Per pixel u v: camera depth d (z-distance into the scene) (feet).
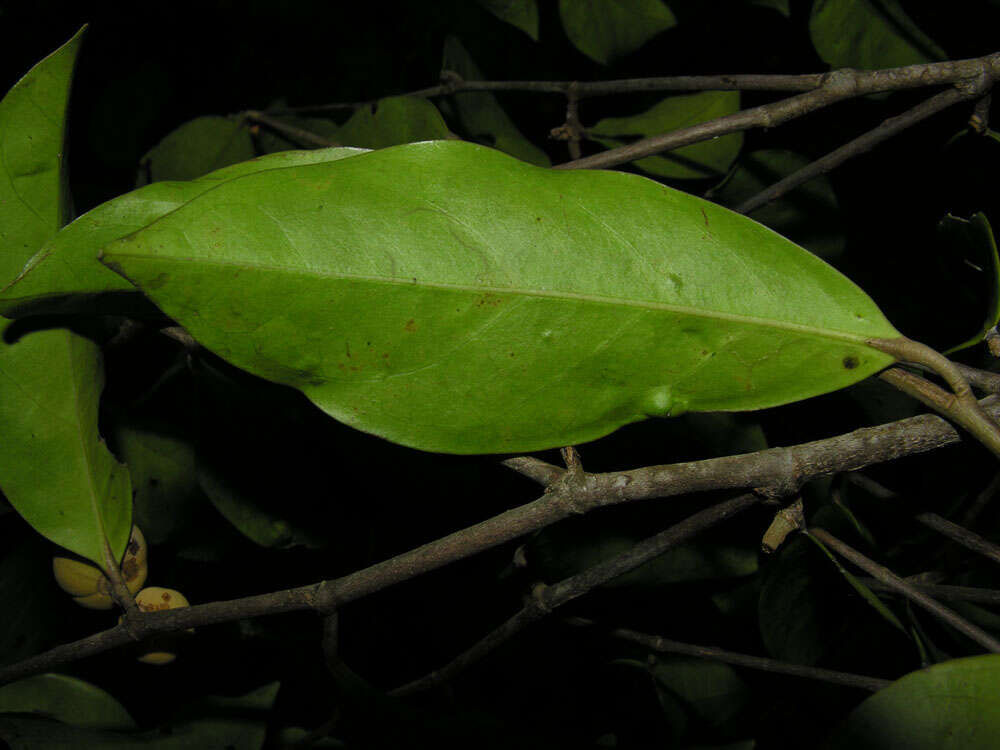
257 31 1.06
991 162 0.73
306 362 0.55
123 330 0.74
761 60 0.94
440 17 1.00
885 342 0.56
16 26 1.04
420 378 0.56
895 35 0.83
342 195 0.54
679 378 0.57
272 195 0.54
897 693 0.54
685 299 0.56
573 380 0.56
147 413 0.88
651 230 0.56
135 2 1.05
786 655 0.76
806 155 0.89
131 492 0.74
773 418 0.85
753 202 0.75
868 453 0.59
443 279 0.55
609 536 0.81
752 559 0.82
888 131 0.72
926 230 0.82
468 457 0.83
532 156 0.94
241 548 0.90
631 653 0.89
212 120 1.00
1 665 0.86
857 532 0.74
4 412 0.70
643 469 0.60
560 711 0.91
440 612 0.92
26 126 0.63
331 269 0.54
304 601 0.64
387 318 0.55
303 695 0.95
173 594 0.79
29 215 0.65
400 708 0.67
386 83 1.06
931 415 0.59
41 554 0.87
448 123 0.92
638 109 0.95
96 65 1.07
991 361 0.78
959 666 0.54
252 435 0.83
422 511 0.85
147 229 0.52
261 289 0.53
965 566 0.83
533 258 0.56
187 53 1.09
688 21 0.93
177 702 0.94
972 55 0.83
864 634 0.75
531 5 0.91
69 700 0.76
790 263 0.57
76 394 0.71
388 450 0.83
